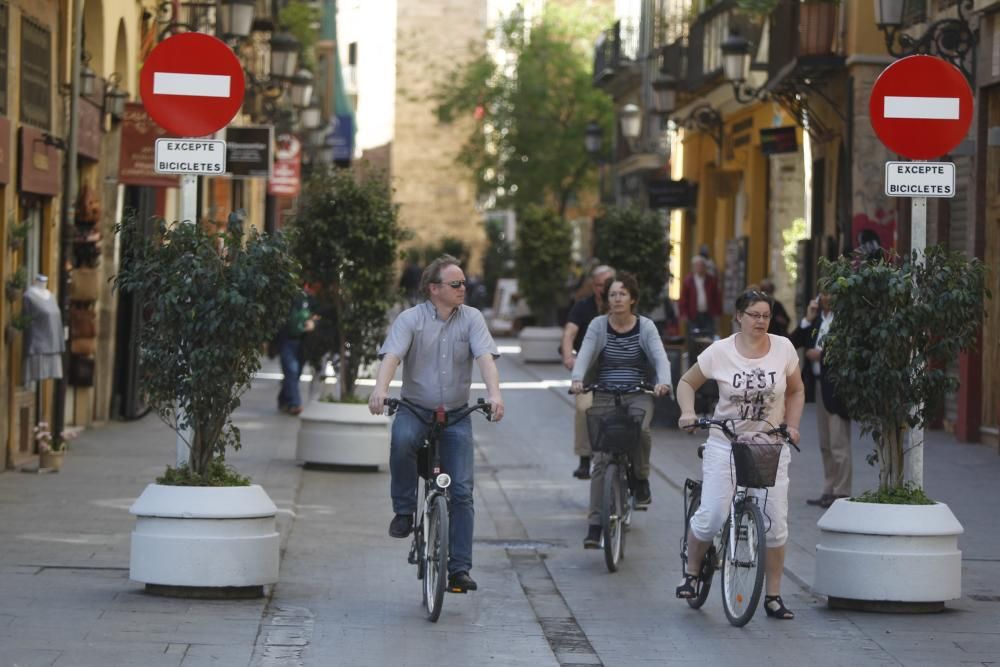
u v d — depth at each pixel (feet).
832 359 89.92
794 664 75.25
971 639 80.89
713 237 342.85
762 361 84.79
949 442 175.63
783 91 237.86
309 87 258.16
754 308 84.48
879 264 88.99
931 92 90.68
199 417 87.20
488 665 73.92
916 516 87.25
